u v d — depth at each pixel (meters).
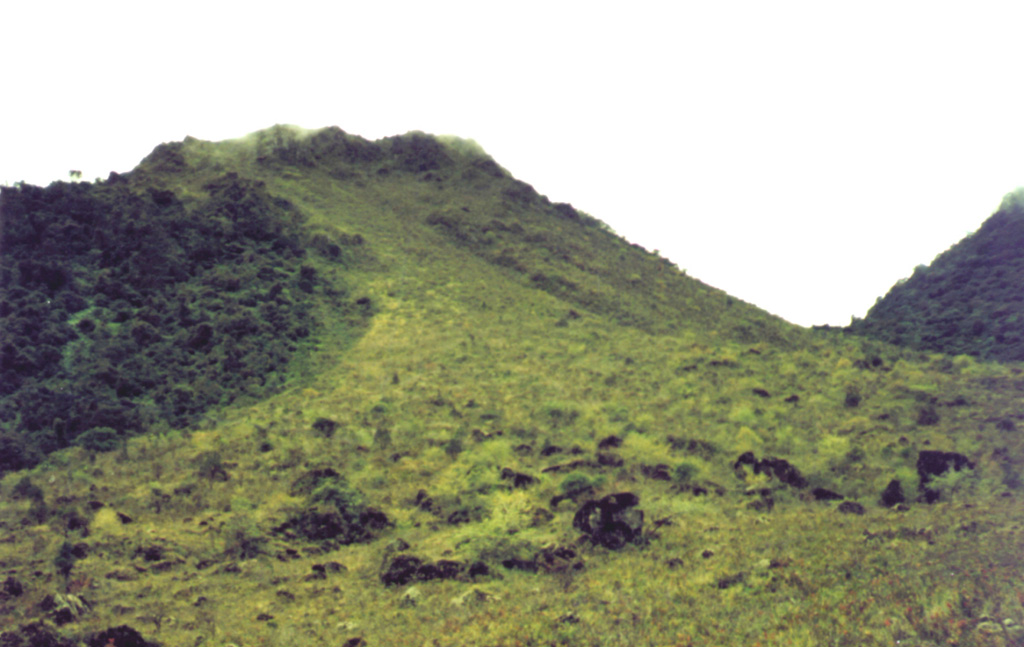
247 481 33.22
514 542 22.56
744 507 26.09
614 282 91.81
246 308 67.44
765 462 30.95
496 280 85.94
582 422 41.56
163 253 72.69
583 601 16.52
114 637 16.94
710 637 13.00
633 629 14.05
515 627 15.10
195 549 25.02
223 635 17.80
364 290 77.38
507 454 35.94
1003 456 30.39
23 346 56.84
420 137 131.88
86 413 47.22
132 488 32.69
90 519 27.67
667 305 86.75
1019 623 11.71
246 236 81.44
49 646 16.50
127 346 59.38
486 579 20.80
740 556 18.56
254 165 111.38
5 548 24.97
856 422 39.44
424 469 34.41
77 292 66.31
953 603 12.78
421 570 21.42
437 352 61.00
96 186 87.62
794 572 16.17
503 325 70.00
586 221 120.12
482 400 47.62
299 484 31.50
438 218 103.19
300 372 58.19
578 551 22.27
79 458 41.16
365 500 29.53
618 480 30.69
